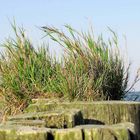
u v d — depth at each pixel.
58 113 4.38
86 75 6.91
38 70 7.28
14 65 7.33
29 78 7.12
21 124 3.87
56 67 7.08
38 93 6.99
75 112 4.50
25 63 7.26
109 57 7.50
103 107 5.16
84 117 5.20
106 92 6.95
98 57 7.26
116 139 3.57
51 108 5.42
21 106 6.91
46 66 7.32
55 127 4.32
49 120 4.34
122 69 7.60
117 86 7.39
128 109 5.18
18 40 7.62
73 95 6.53
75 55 7.15
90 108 5.20
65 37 7.33
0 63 7.41
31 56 7.44
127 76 7.60
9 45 7.57
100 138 3.52
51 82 6.83
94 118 5.18
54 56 7.50
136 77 7.53
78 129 3.45
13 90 7.00
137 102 5.35
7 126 3.58
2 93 7.07
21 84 7.05
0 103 7.04
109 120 5.15
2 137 3.41
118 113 5.16
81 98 6.52
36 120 4.07
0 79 7.26
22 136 3.37
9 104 6.99
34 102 6.13
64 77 6.70
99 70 7.08
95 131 3.52
